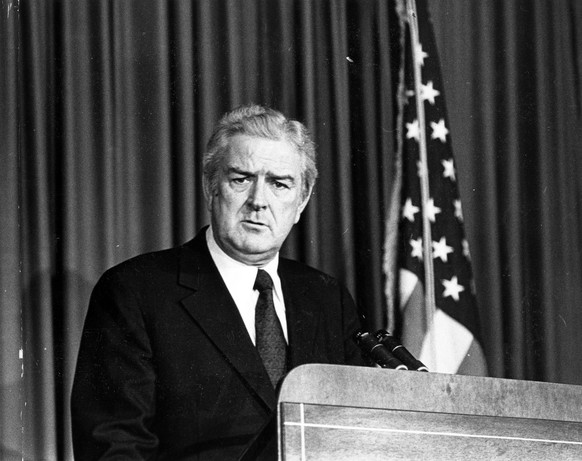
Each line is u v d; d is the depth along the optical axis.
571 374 3.79
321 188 3.58
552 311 3.80
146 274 2.78
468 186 3.80
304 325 2.85
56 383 3.16
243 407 2.68
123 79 3.43
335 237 3.56
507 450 1.99
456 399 1.98
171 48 3.51
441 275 3.60
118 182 3.37
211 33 3.55
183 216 3.41
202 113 3.49
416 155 3.68
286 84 3.61
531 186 3.88
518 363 3.72
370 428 1.90
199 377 2.69
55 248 3.25
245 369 2.69
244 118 2.90
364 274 3.56
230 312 2.76
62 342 3.20
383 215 3.61
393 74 3.72
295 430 1.85
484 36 3.93
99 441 2.57
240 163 2.85
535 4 4.01
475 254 3.76
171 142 3.45
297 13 3.66
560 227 3.88
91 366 2.68
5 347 3.11
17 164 3.25
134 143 3.40
